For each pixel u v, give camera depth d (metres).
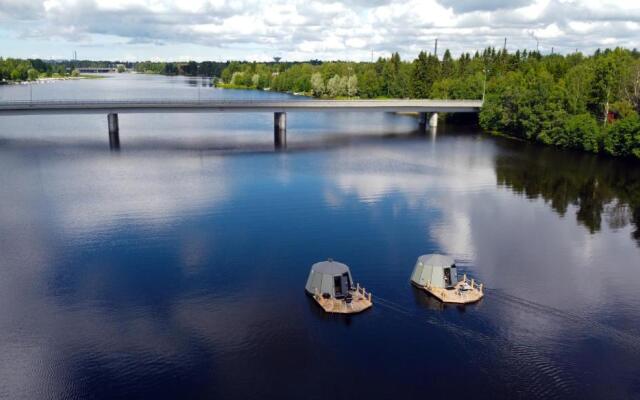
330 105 160.50
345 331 43.59
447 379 37.94
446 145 142.00
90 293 49.66
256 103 150.88
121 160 112.25
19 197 80.62
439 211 77.00
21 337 42.38
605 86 143.75
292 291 50.31
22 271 54.06
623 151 121.50
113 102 139.12
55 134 147.62
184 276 53.31
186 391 36.47
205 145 135.00
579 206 81.94
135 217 71.31
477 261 58.44
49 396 35.88
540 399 36.09
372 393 36.47
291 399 35.84
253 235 65.00
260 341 42.16
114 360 39.66
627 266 58.06
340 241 63.53
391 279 53.28
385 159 119.31
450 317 46.00
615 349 41.81
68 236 63.78
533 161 119.31
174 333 43.12
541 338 43.12
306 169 105.94
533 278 54.38
